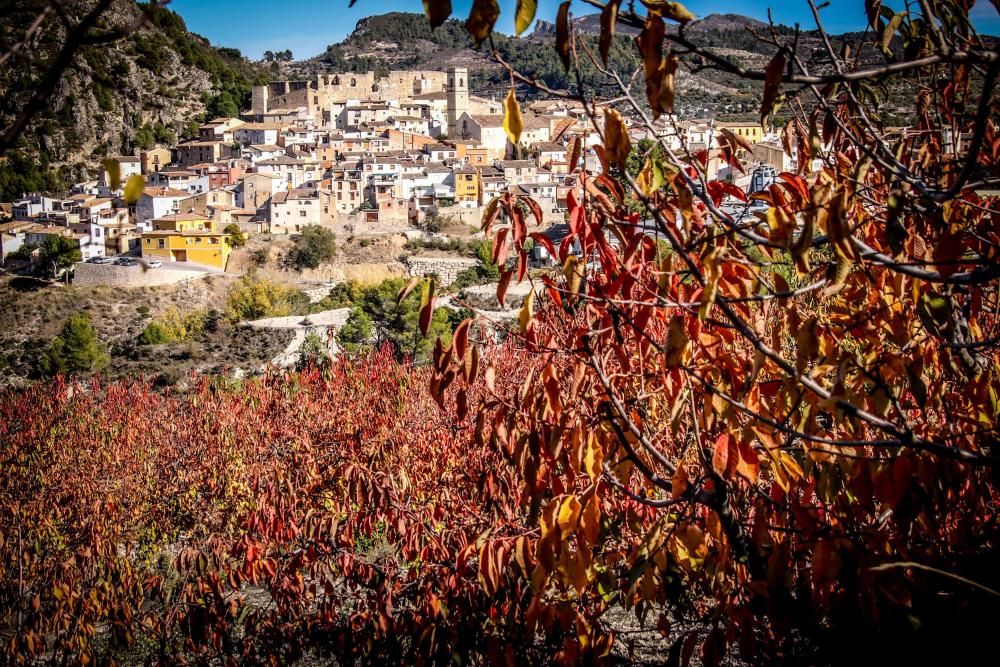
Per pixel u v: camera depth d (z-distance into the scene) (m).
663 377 4.47
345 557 9.30
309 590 10.28
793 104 4.69
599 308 4.62
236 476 18.17
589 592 5.75
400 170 109.06
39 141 125.00
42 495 20.73
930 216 4.36
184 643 11.69
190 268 90.44
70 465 24.22
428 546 8.45
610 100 3.55
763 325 4.33
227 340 72.25
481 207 102.81
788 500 5.20
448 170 110.88
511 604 6.65
